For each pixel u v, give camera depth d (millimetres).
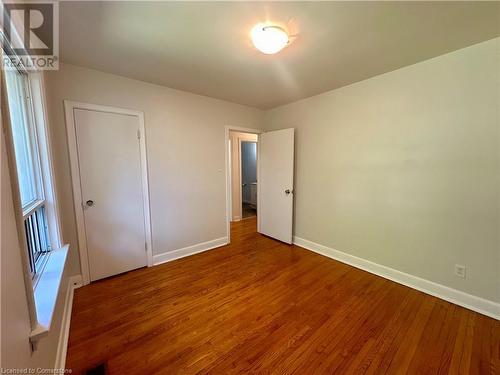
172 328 1678
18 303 773
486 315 1832
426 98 2070
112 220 2430
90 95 2217
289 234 3480
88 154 2242
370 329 1678
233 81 2551
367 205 2592
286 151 3416
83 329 1656
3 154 747
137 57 1968
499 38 1682
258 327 1693
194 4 1311
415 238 2227
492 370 1340
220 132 3312
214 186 3316
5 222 722
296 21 1485
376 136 2457
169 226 2887
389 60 2051
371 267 2592
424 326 1709
